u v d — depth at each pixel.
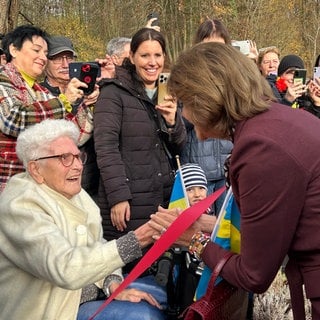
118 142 3.08
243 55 1.69
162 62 3.18
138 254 2.06
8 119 2.81
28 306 2.13
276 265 1.59
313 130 1.60
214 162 3.40
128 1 14.75
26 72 3.12
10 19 5.76
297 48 18.48
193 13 16.67
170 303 2.36
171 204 2.54
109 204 3.02
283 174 1.52
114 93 3.07
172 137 3.15
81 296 2.44
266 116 1.61
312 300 1.60
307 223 1.56
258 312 2.83
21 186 2.21
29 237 2.04
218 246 1.82
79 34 12.73
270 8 16.83
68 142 2.21
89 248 2.04
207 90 1.64
